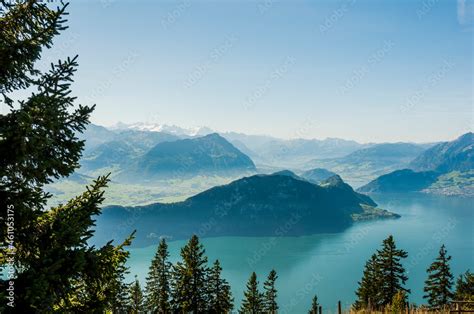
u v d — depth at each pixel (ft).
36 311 25.31
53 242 28.04
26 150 25.98
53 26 28.35
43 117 26.07
